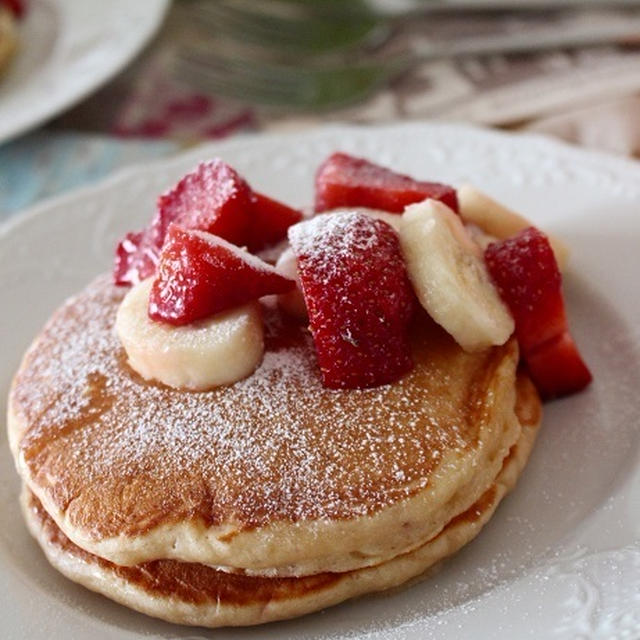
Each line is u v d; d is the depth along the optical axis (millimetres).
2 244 417
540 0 552
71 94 488
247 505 313
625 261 389
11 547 340
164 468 320
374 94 509
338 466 316
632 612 305
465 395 332
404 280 333
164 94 518
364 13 560
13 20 527
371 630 316
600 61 505
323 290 325
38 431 336
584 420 355
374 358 328
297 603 317
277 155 441
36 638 319
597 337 376
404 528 314
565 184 415
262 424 324
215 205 349
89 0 534
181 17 579
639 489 332
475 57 522
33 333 397
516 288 348
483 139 434
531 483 342
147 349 333
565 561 322
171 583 320
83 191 432
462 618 313
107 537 316
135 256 365
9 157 484
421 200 359
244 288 333
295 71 525
